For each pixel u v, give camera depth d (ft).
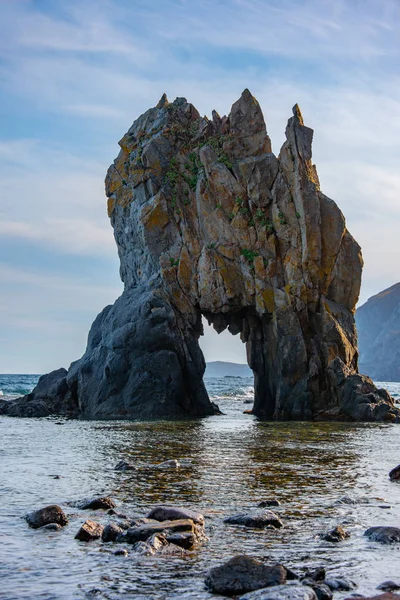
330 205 199.21
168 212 206.49
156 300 194.08
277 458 92.94
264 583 38.09
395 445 111.55
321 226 197.67
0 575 40.63
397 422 170.71
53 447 105.81
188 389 196.03
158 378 189.26
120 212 222.69
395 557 44.50
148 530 48.39
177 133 219.41
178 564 42.78
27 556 44.39
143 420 170.60
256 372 207.51
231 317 210.18
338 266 198.39
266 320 199.41
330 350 188.65
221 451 100.94
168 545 46.21
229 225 203.10
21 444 110.22
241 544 47.39
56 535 49.73
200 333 205.67
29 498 63.21
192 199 210.79
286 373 187.83
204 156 210.38
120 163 225.76
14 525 52.70
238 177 207.72
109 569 41.75
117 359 192.03
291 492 67.00
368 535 49.90
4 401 207.10
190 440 117.60
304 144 203.00
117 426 149.69
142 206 209.05
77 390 203.92
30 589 38.19
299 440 118.93
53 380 216.95
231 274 198.49
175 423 159.74
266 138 212.84
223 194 206.28
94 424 156.04
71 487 69.00
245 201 205.77
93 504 58.90
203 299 198.59
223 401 289.12
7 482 71.61
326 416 181.27
